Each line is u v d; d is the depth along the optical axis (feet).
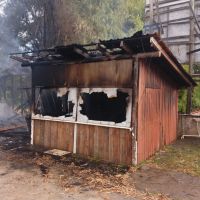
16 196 14.96
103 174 18.78
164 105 27.66
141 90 21.44
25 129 35.50
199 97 42.47
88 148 23.32
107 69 22.26
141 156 21.77
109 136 22.03
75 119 24.20
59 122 25.40
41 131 26.78
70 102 25.14
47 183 16.98
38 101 27.22
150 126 23.71
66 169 19.83
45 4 38.34
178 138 32.76
